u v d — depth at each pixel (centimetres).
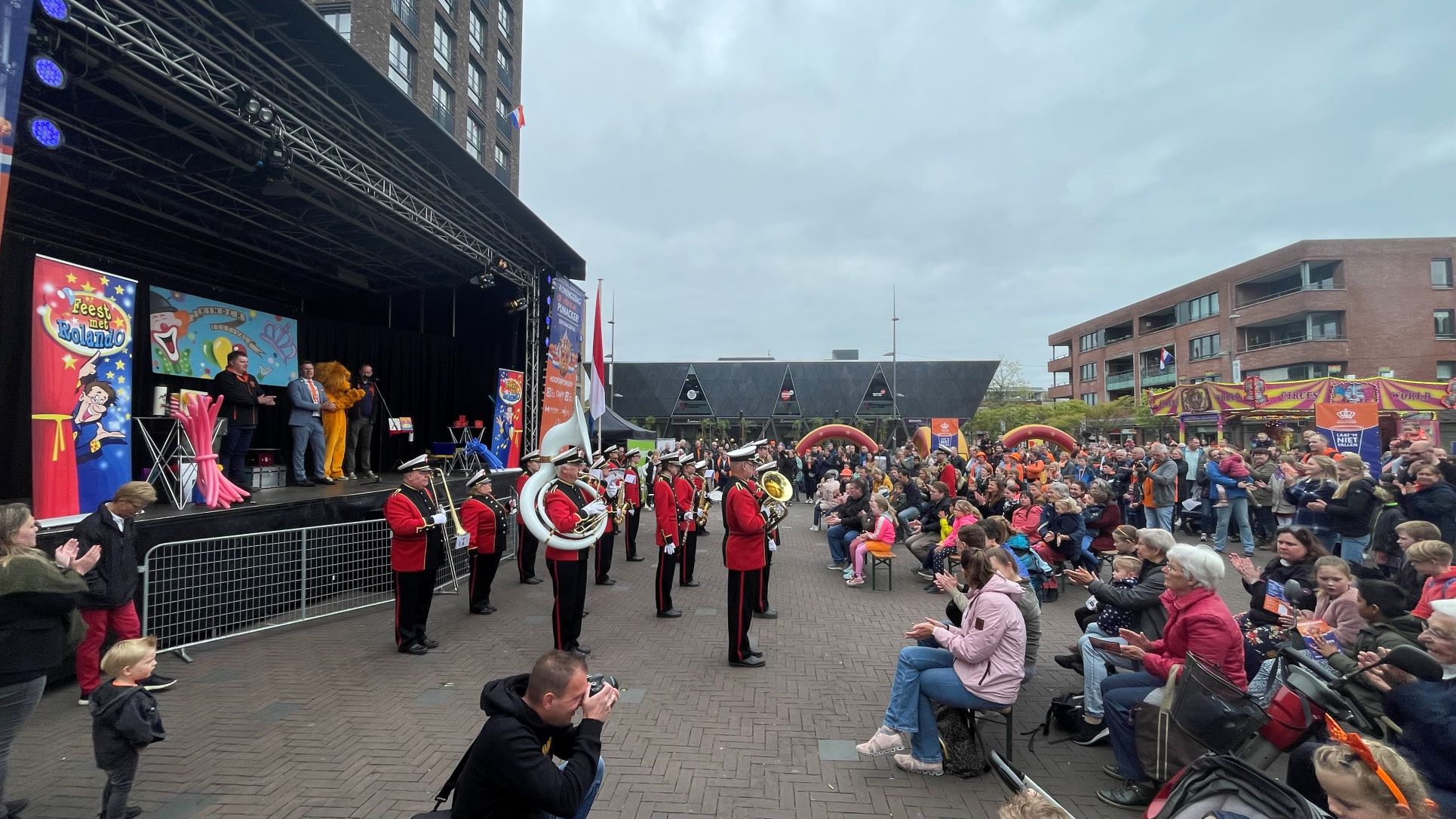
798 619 804
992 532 599
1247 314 4322
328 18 2162
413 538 669
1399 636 385
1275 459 1302
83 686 533
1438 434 1448
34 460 617
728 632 718
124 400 704
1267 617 508
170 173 930
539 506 657
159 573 638
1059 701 502
